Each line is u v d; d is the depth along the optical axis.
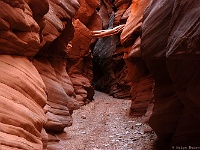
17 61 5.20
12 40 4.95
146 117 11.68
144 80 13.03
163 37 7.08
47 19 8.58
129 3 22.67
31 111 4.77
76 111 15.42
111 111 15.51
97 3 20.28
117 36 23.61
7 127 3.92
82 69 20.27
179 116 7.09
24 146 4.09
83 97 17.84
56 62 10.98
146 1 13.41
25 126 4.35
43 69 9.12
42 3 6.47
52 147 8.27
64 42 11.06
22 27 5.27
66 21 10.58
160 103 7.63
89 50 20.28
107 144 9.22
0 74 4.45
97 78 29.38
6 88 4.37
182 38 5.67
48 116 8.60
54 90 9.33
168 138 7.89
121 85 20.58
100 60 26.95
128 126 11.65
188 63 5.80
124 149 8.59
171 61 6.12
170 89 7.35
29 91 5.02
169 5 7.16
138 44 12.01
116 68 22.45
